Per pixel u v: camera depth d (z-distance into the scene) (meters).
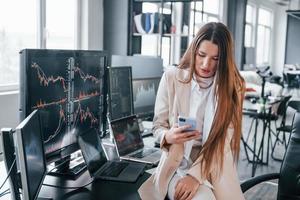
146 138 2.43
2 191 1.47
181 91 1.46
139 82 2.56
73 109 1.74
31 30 3.69
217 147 1.40
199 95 1.46
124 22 4.45
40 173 1.29
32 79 1.41
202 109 1.46
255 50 11.71
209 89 1.44
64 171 1.70
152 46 4.77
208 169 1.40
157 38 4.56
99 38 4.54
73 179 1.63
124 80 2.32
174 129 1.40
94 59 1.92
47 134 1.54
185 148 1.47
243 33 9.60
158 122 1.55
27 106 1.39
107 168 1.75
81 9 4.30
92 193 1.48
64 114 1.66
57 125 1.61
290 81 12.06
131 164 1.84
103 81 2.05
